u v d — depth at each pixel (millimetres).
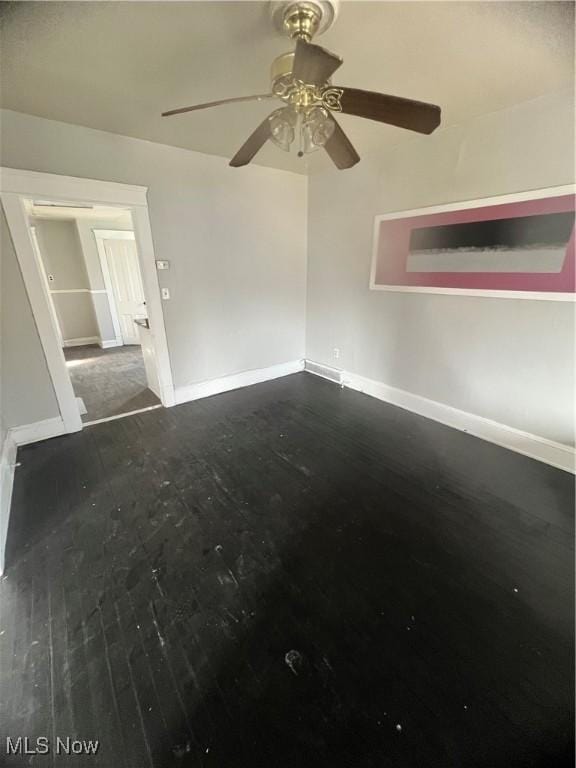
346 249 3605
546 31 1498
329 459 2527
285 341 4281
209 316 3527
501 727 1059
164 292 3154
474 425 2844
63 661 1252
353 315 3723
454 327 2828
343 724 1070
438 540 1783
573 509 1990
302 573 1604
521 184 2240
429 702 1122
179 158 2939
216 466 2449
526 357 2439
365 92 1318
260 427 3021
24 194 2332
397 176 2949
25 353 2598
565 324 2219
